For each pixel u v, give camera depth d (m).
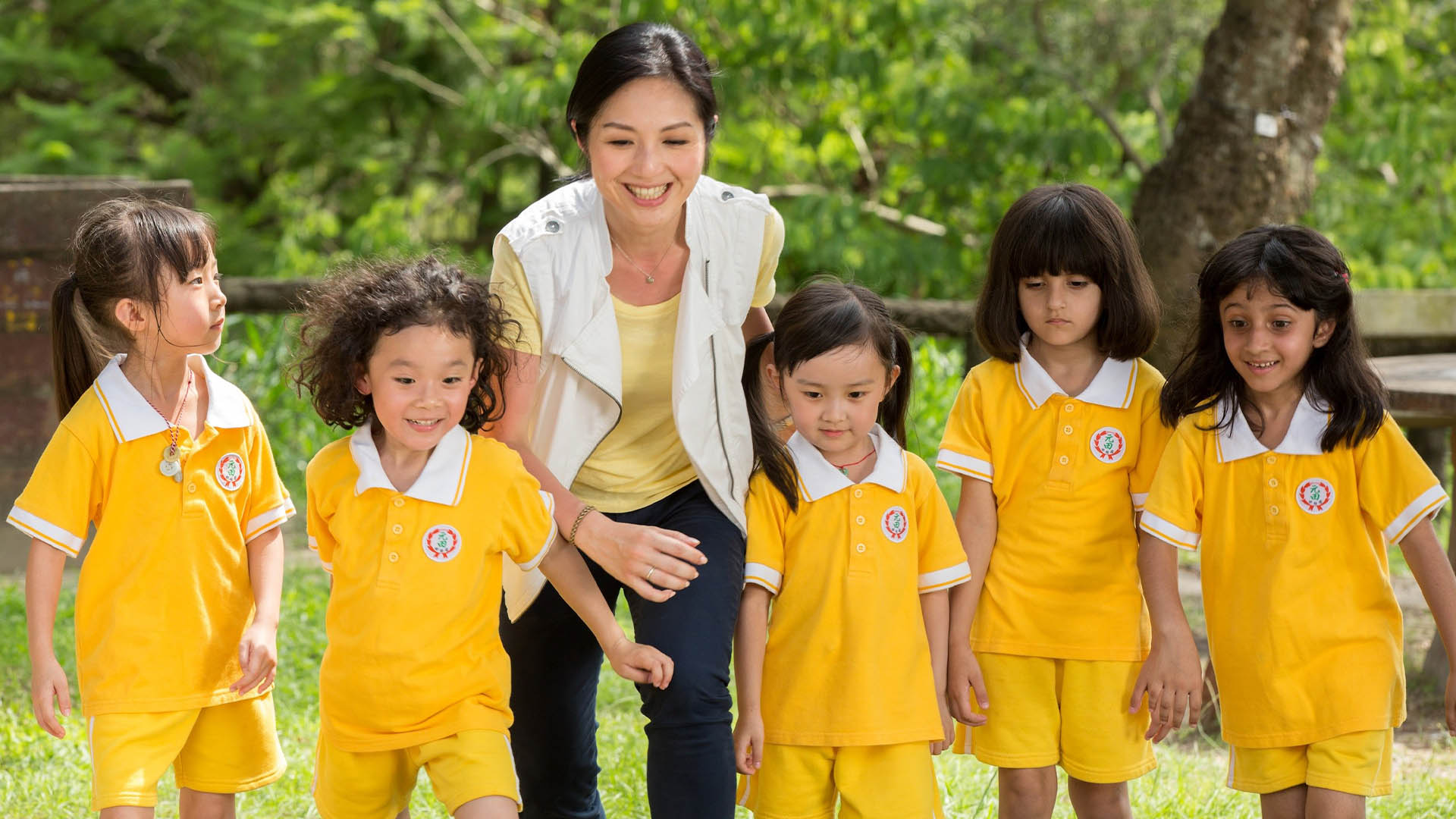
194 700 3.22
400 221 14.60
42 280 7.20
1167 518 3.37
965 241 12.79
